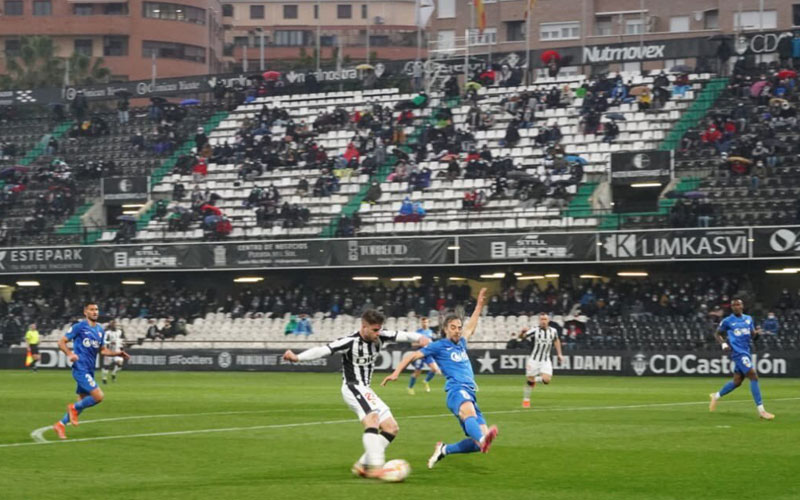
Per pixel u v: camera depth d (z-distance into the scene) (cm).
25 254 6016
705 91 6400
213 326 5928
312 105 7119
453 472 1619
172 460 1783
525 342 5219
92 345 2200
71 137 7356
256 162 6675
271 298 5978
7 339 6100
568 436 2136
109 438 2128
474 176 6125
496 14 8888
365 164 6475
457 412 1603
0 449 1938
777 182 5550
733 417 2548
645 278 5569
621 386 4053
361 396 1530
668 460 1748
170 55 11450
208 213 6259
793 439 2050
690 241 5094
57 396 3475
